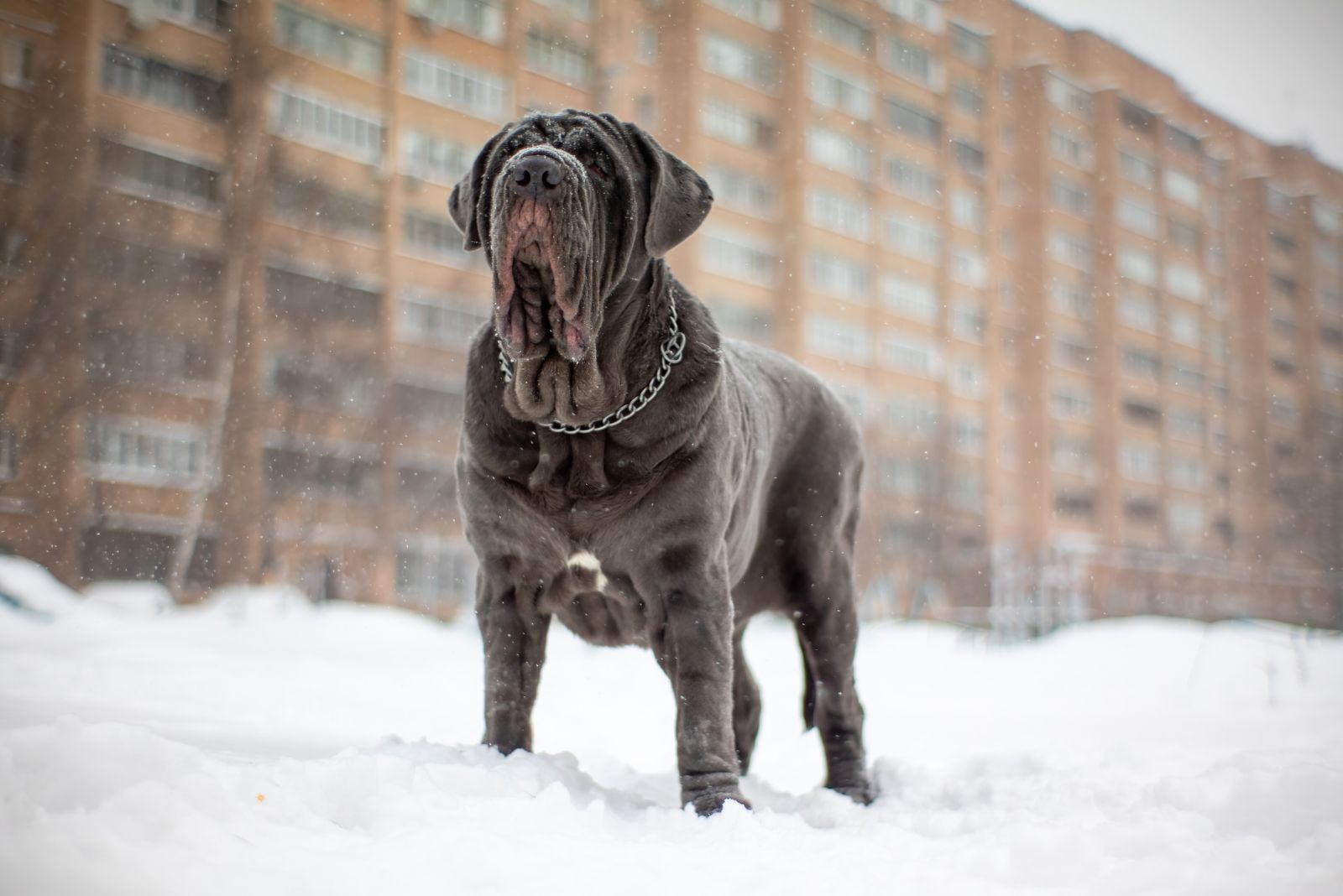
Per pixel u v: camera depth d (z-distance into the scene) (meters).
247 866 2.85
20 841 2.67
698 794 4.24
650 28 43.12
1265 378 68.88
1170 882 3.25
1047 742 8.27
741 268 44.00
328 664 13.21
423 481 32.59
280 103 32.59
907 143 49.69
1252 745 7.55
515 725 4.57
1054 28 59.56
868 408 46.97
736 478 4.75
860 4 48.00
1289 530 59.72
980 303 52.75
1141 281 62.00
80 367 26.17
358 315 31.30
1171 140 64.81
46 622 15.16
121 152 27.78
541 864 3.11
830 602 5.69
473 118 36.16
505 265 4.09
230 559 26.34
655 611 4.50
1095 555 52.84
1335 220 75.06
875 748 8.17
